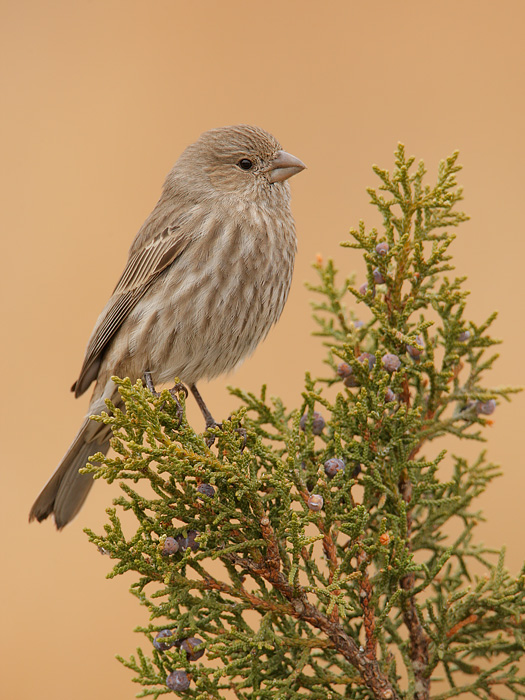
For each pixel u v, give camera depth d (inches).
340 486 235.8
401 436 241.4
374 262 256.5
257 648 213.5
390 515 230.8
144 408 215.8
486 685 232.8
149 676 212.5
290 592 216.1
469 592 236.7
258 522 222.1
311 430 245.8
